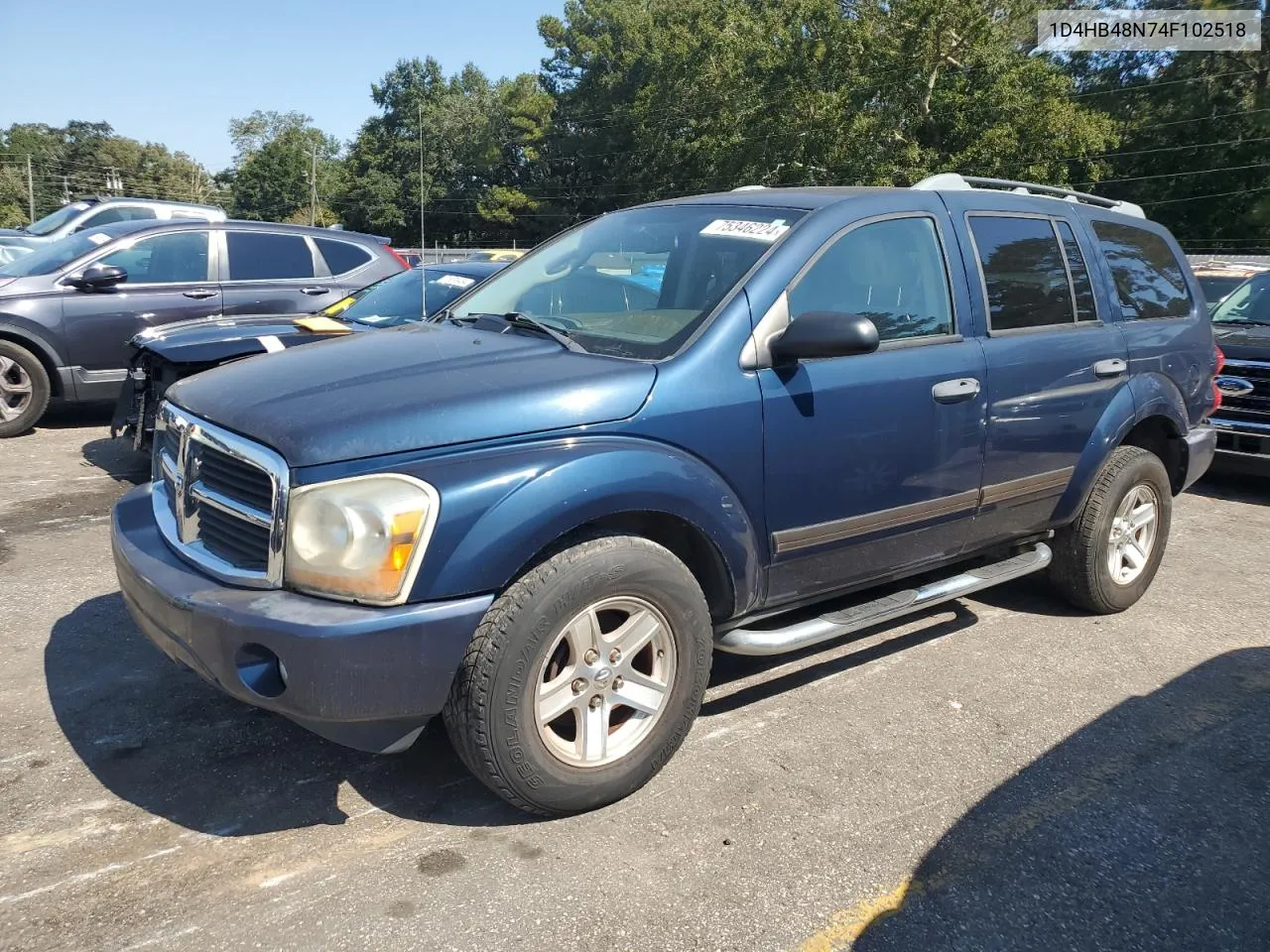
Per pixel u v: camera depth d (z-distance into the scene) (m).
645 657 3.19
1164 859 2.97
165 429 3.35
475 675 2.75
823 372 3.45
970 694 4.04
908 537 3.85
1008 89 39.31
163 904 2.62
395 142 77.00
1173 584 5.55
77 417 9.37
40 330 8.20
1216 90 50.69
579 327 3.54
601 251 4.07
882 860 2.91
